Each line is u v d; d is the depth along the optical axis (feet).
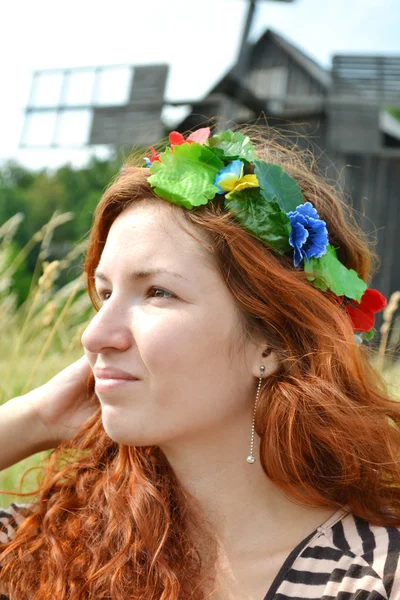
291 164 5.56
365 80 49.52
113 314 4.46
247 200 4.66
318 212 5.27
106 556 4.90
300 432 4.69
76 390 5.75
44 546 5.17
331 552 4.45
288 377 4.78
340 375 4.84
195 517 4.80
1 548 5.29
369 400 4.90
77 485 5.44
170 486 5.01
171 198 4.53
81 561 4.95
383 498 4.85
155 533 4.80
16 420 5.69
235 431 4.69
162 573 4.64
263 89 55.88
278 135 6.42
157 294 4.49
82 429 5.68
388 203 48.75
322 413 4.72
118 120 50.08
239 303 4.58
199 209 4.57
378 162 48.96
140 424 4.42
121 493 5.09
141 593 4.65
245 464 4.73
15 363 8.19
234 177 4.63
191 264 4.45
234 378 4.58
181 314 4.40
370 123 48.73
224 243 4.52
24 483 7.20
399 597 4.11
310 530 4.66
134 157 5.62
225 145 4.89
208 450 4.70
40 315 8.55
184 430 4.46
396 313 13.12
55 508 5.31
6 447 5.67
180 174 4.61
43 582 4.94
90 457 5.58
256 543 4.66
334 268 4.95
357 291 4.97
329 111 48.47
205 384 4.45
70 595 4.78
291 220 4.74
